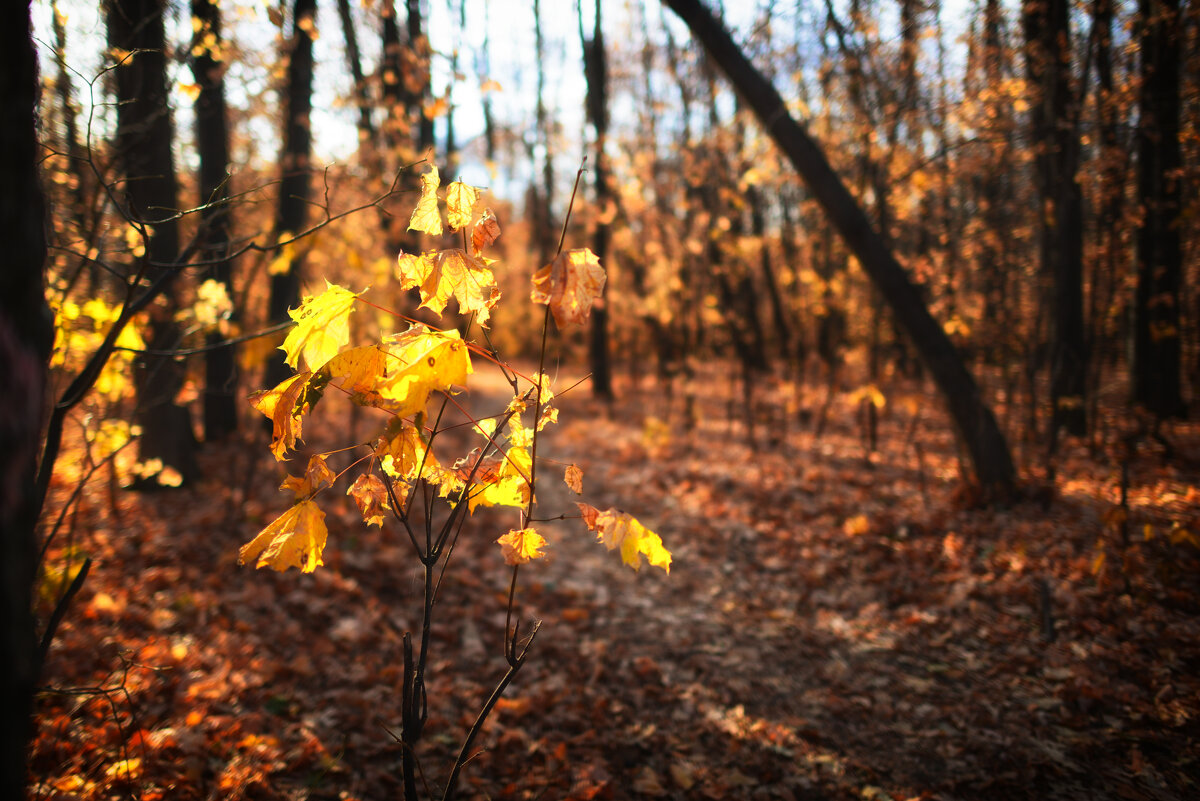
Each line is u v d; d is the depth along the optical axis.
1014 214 7.41
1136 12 5.57
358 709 3.30
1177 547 4.45
